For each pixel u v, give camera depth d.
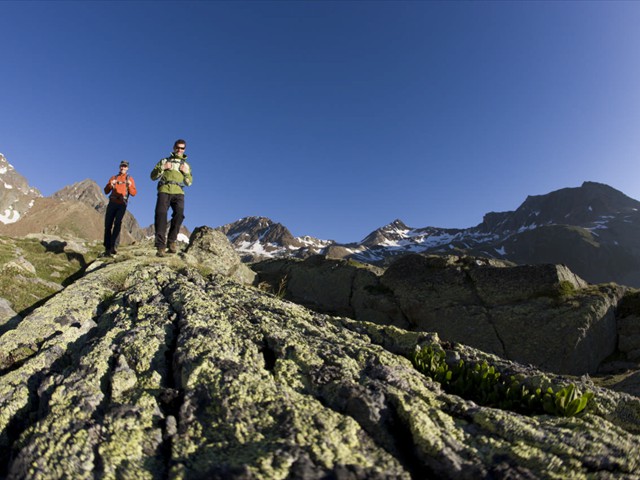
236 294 9.06
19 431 4.82
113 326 7.04
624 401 5.23
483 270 15.26
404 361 6.18
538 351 12.48
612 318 13.19
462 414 4.74
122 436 4.08
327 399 4.79
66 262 13.91
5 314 8.45
